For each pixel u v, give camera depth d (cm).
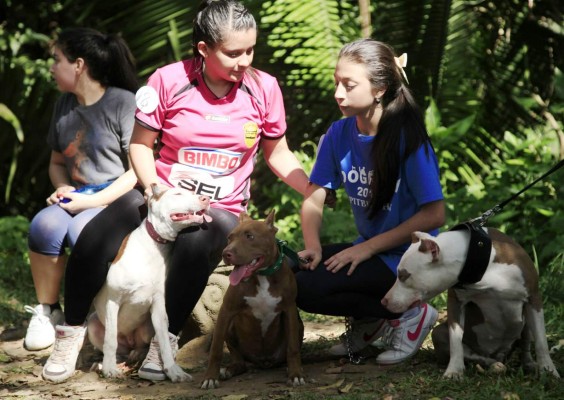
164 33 948
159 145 501
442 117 958
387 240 452
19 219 882
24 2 1127
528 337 428
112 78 548
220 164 489
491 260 405
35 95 964
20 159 974
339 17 975
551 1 1011
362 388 414
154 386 447
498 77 1014
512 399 375
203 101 484
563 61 1015
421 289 406
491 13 1000
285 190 878
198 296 468
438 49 944
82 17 1020
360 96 442
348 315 467
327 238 755
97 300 478
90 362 506
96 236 468
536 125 1005
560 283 603
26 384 466
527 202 720
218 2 465
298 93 984
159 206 452
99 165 539
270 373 461
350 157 469
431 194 446
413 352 462
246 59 468
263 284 432
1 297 674
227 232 473
